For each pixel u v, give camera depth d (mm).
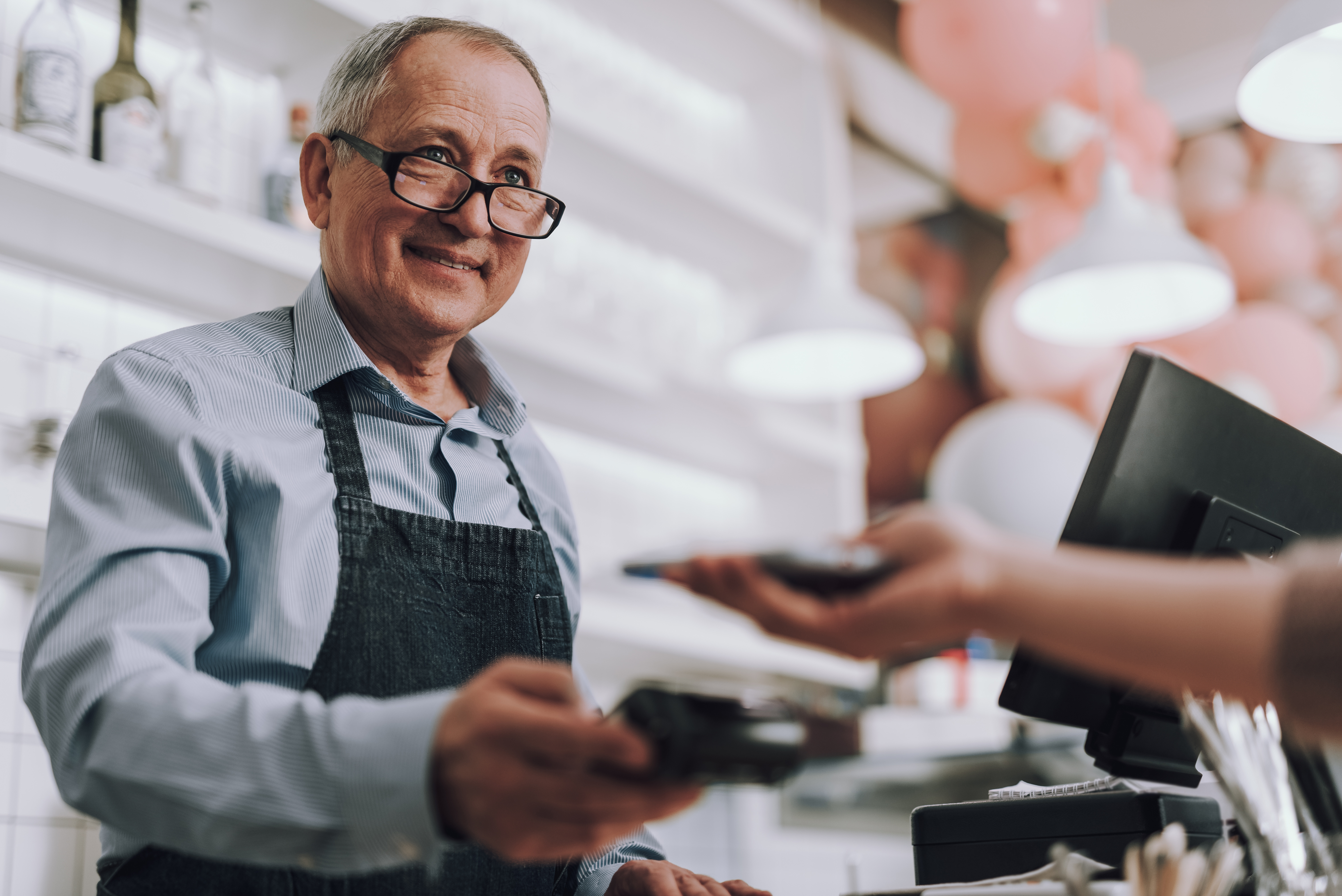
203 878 883
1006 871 870
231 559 991
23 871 1610
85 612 833
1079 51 3043
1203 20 3758
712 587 545
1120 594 512
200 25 1874
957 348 3883
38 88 1672
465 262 1210
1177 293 2666
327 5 1951
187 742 692
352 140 1175
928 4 3080
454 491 1196
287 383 1119
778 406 3283
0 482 1528
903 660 3197
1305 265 3396
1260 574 513
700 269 3203
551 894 1093
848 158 4141
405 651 1009
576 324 2725
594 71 2893
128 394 960
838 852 3266
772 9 3184
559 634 1155
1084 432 3453
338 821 637
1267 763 741
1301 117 1735
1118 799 834
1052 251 3371
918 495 3861
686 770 540
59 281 1836
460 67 1203
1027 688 867
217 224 1784
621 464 3016
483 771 583
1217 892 682
